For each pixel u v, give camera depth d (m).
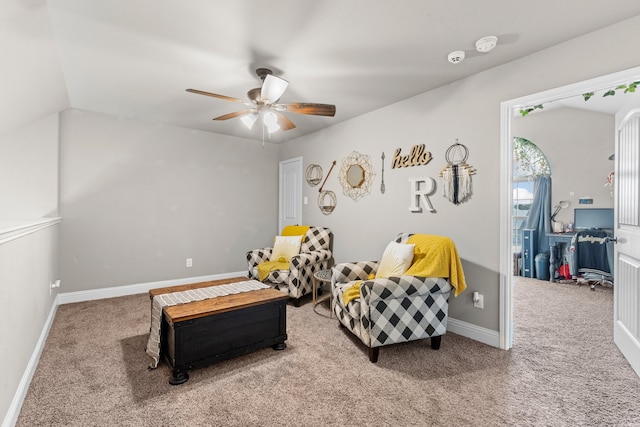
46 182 3.35
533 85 2.26
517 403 1.74
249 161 4.95
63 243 3.49
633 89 2.04
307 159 4.61
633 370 2.09
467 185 2.66
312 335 2.69
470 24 1.92
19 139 3.26
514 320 3.13
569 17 1.84
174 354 1.93
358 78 2.69
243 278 3.05
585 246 4.73
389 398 1.78
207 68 2.51
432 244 2.49
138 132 3.95
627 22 1.87
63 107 3.35
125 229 3.88
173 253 4.24
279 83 2.18
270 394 1.82
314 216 4.45
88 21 1.87
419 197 3.05
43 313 2.48
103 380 1.96
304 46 2.18
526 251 5.39
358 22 1.90
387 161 3.37
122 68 2.51
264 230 5.12
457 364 2.18
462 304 2.69
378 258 3.48
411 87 2.89
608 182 5.05
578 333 2.77
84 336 2.63
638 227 2.08
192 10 1.78
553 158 5.53
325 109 2.59
